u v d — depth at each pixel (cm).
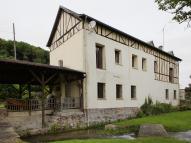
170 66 3441
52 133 1549
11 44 4491
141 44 2658
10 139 1142
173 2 838
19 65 1348
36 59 4659
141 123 1814
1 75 1645
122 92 2277
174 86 3550
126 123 1833
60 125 1616
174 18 879
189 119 2112
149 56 2819
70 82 1969
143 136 1406
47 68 1483
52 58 2431
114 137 1409
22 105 1474
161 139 1203
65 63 2120
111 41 2167
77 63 1931
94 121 1892
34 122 1491
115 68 2198
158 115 2408
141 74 2622
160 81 3081
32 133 1459
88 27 1917
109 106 2078
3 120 1351
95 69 1961
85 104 1841
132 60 2542
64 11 2164
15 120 1407
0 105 2228
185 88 4366
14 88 2622
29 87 1855
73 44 2000
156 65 3016
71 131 1650
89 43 1917
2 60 1264
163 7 870
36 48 4869
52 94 2038
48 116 1564
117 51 2292
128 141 1131
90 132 1602
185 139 1348
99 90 2039
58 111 1652
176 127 1719
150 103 2752
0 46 4375
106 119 2020
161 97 3078
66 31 2134
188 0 828
